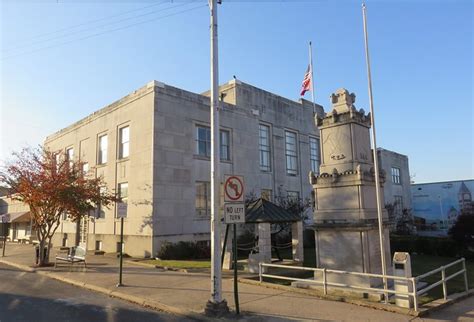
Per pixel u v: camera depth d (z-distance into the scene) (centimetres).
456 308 939
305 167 3412
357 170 1129
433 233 4294
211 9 1003
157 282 1317
